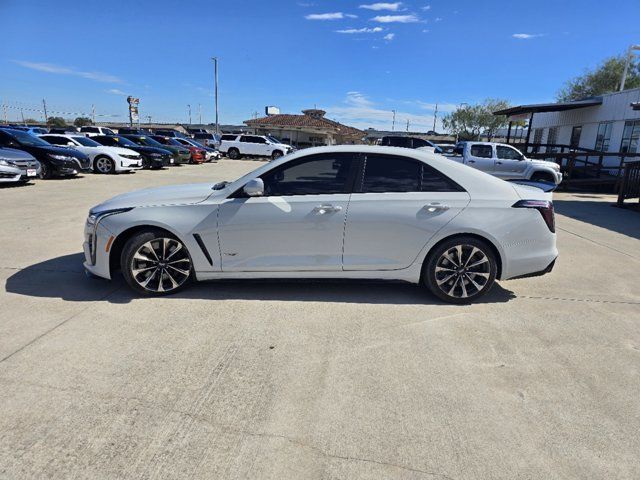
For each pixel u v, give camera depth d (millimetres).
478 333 3699
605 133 19859
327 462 2232
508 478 2160
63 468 2154
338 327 3734
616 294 4785
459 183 4219
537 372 3117
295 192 4184
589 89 38719
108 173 18250
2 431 2395
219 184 4668
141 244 4168
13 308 3975
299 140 55031
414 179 4215
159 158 21969
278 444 2352
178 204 4188
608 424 2578
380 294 4484
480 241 4184
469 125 61312
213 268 4246
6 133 14523
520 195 4277
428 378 3006
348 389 2857
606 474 2199
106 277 4281
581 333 3764
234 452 2287
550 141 25500
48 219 8039
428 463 2242
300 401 2721
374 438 2412
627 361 3309
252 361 3168
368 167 4211
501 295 4621
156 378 2926
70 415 2535
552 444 2400
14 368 2998
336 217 4090
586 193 16547
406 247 4148
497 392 2865
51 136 18250
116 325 3672
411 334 3643
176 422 2504
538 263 4281
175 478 2113
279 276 4242
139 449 2291
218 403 2684
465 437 2438
